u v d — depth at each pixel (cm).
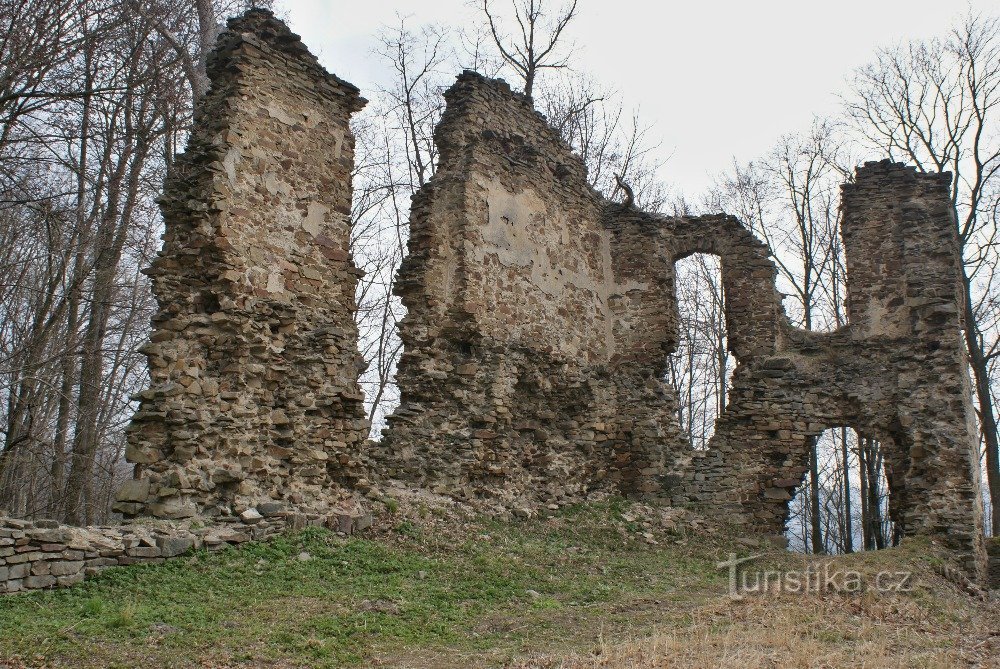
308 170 1109
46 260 1524
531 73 2388
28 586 670
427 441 1261
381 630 689
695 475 1517
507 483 1330
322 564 859
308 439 1020
